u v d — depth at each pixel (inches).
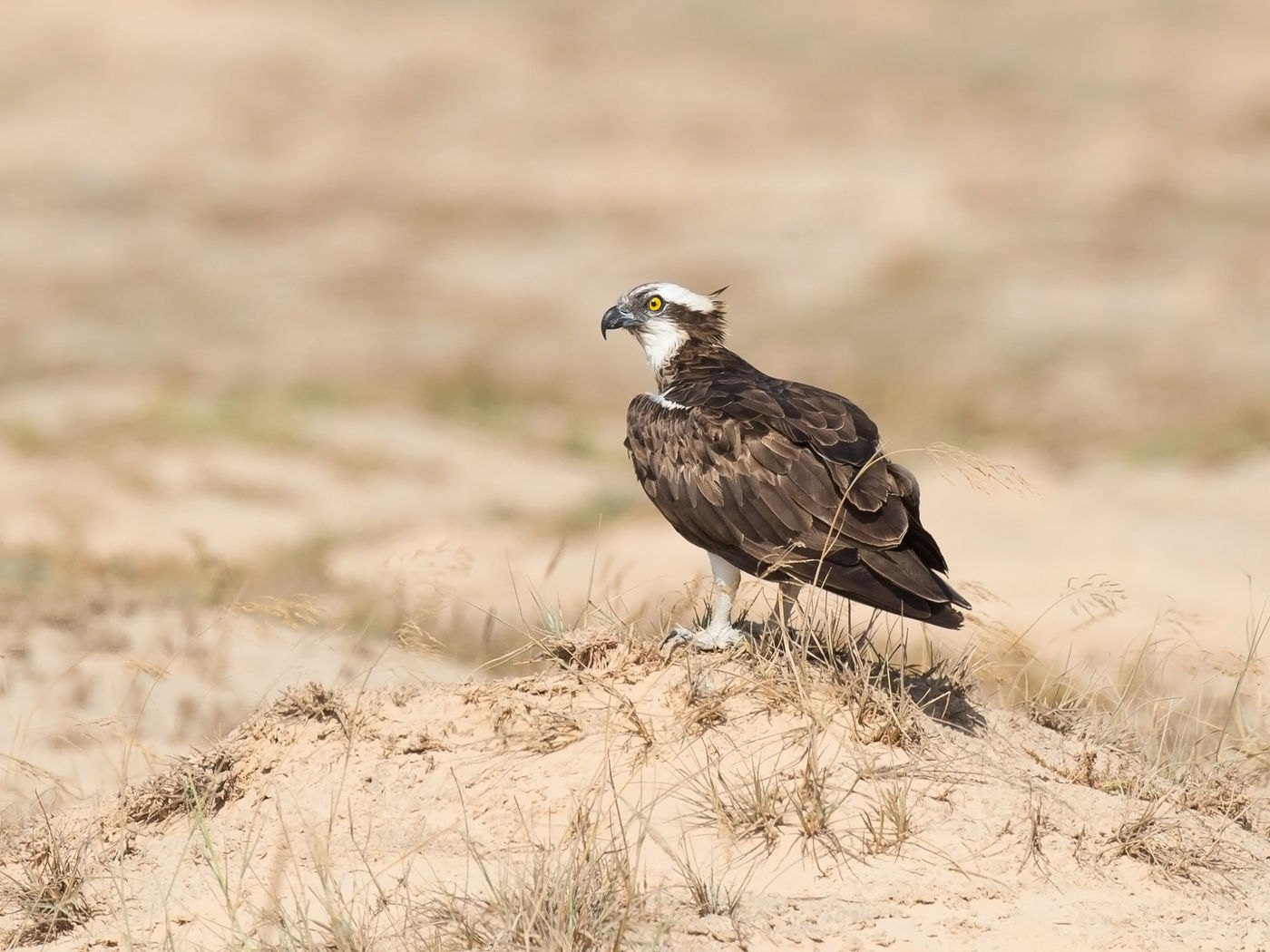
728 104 2265.0
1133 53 2497.5
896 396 1144.2
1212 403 1064.2
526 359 1289.4
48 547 643.5
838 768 278.4
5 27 2399.1
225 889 262.8
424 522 762.2
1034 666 415.8
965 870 260.7
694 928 241.1
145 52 2356.1
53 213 1747.0
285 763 304.3
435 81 2346.2
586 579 603.8
